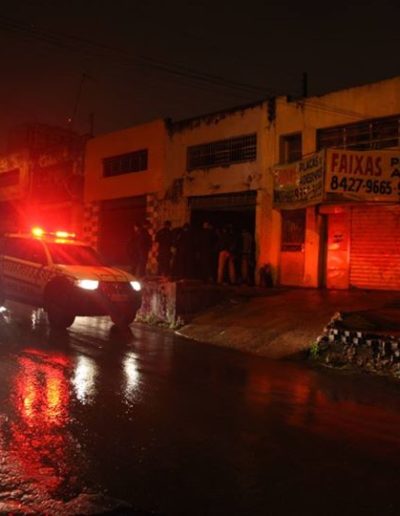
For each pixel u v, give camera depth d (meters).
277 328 12.17
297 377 8.94
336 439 5.78
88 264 13.29
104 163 26.34
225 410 6.63
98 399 6.75
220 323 13.38
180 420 6.13
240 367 9.48
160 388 7.50
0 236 14.38
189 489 4.39
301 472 4.83
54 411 6.19
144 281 15.74
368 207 16.69
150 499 4.21
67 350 9.73
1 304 14.12
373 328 10.95
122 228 25.23
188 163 22.02
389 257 16.31
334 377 9.07
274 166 18.19
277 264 18.55
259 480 4.62
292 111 18.36
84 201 27.38
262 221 18.91
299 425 6.21
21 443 5.19
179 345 11.43
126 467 4.76
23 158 32.28
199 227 21.72
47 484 4.39
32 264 13.05
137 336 12.20
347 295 15.34
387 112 16.12
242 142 20.06
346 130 17.19
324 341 10.53
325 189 15.11
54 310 12.23
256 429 5.96
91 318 14.77
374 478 4.76
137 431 5.69
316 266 17.55
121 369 8.49
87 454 5.01
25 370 7.98
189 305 14.64
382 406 7.29
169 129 22.70
